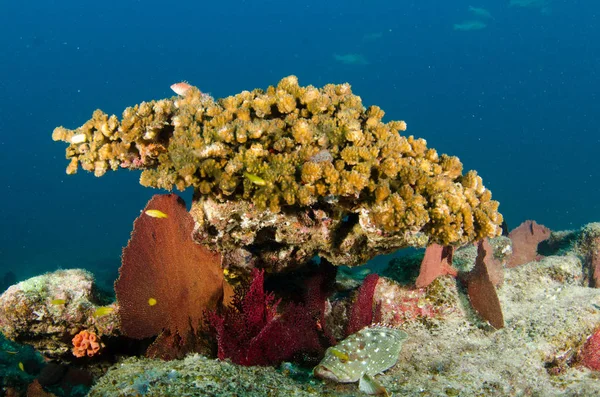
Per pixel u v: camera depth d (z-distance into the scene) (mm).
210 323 1169
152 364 1061
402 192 1076
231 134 1061
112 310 1188
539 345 1253
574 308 1368
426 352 1192
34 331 1218
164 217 1171
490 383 1103
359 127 1099
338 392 1007
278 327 1140
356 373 1033
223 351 1104
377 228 1101
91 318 1232
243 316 1153
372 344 1066
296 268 1295
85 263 5680
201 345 1196
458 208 1106
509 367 1160
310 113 1150
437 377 1101
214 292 1217
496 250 1635
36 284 1230
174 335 1198
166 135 1156
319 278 1276
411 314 1311
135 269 1172
